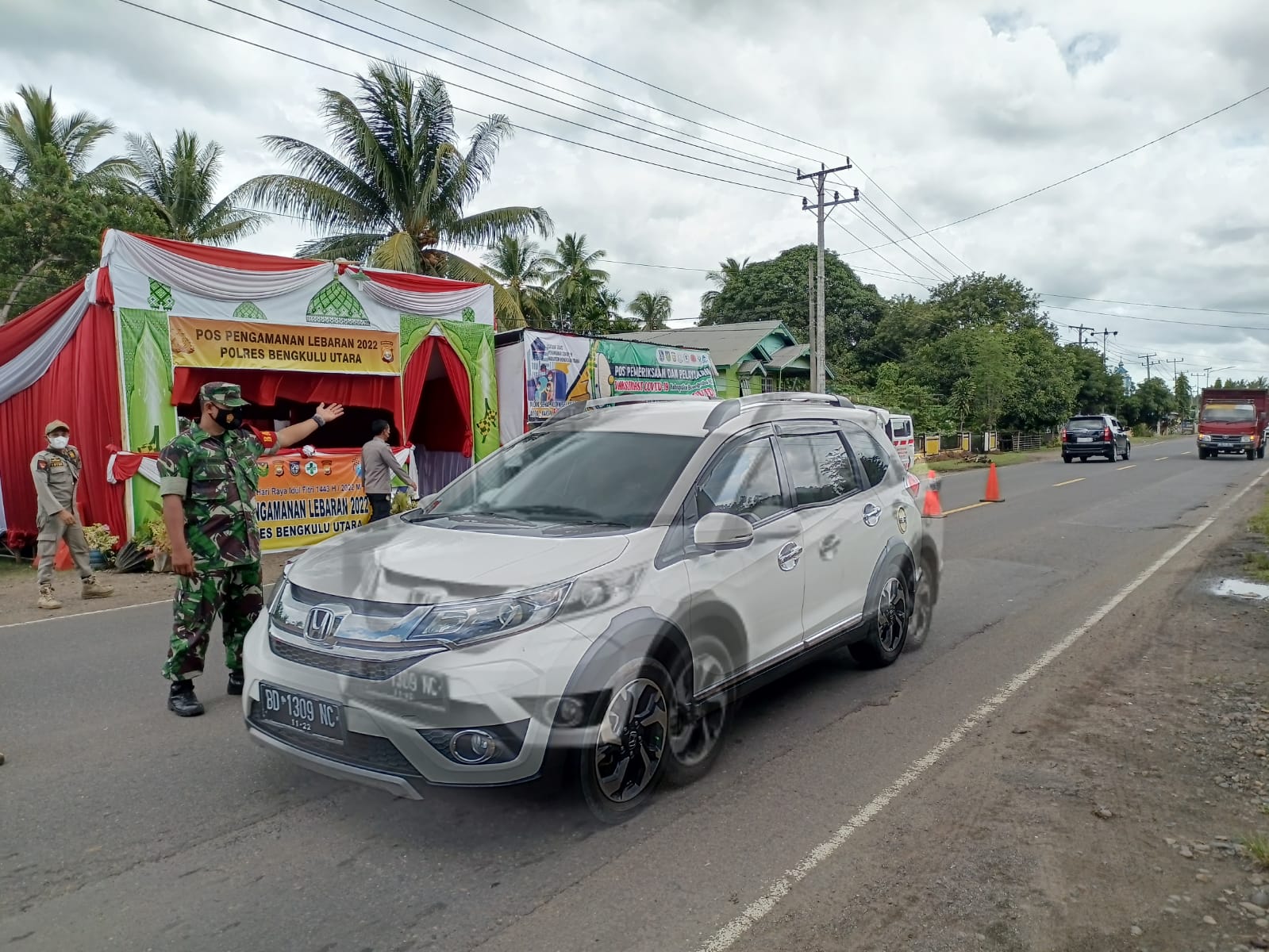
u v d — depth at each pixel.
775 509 4.74
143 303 10.86
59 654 6.64
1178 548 11.03
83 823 3.76
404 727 3.27
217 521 5.00
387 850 3.52
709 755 4.24
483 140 23.97
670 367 17.98
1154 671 5.91
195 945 2.89
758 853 3.49
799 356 33.25
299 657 3.54
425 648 3.29
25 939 2.92
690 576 3.99
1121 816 3.79
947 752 4.54
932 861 3.43
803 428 5.27
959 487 20.81
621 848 3.52
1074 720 5.00
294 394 12.45
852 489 5.51
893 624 5.95
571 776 3.46
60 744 4.68
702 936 2.94
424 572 3.61
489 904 3.13
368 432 15.14
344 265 12.62
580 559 3.69
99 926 3.00
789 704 5.29
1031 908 3.10
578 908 3.10
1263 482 21.66
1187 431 111.31
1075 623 7.27
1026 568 9.77
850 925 3.00
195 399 11.52
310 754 3.51
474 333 14.45
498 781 3.30
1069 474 25.27
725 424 4.68
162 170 27.69
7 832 3.68
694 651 4.01
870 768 4.33
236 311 11.62
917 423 34.94
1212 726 4.87
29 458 11.45
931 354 40.03
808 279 45.94
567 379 15.93
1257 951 2.84
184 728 4.91
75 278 21.86
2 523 11.49
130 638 7.16
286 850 3.52
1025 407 43.16
